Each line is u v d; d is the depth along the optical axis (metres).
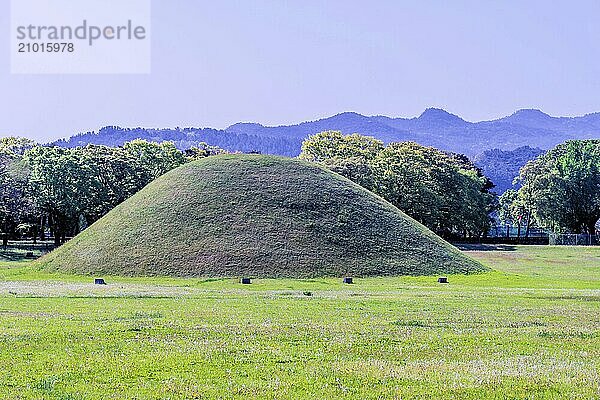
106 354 16.72
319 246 55.75
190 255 53.88
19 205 78.56
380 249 57.09
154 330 20.86
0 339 18.69
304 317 24.91
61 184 78.88
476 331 21.38
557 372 15.12
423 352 17.53
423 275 54.09
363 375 14.69
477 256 82.50
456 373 14.95
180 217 58.94
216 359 16.25
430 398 12.98
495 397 13.09
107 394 13.02
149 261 53.56
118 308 27.78
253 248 54.62
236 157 69.19
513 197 154.88
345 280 48.56
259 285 45.50
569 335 20.77
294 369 15.26
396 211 66.12
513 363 16.09
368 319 24.38
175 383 13.87
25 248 82.69
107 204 83.38
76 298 32.50
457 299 33.22
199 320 23.67
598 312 27.59
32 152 83.56
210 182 63.72
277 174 65.31
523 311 27.70
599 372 15.16
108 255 55.12
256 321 23.53
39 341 18.44
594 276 58.31
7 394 12.95
